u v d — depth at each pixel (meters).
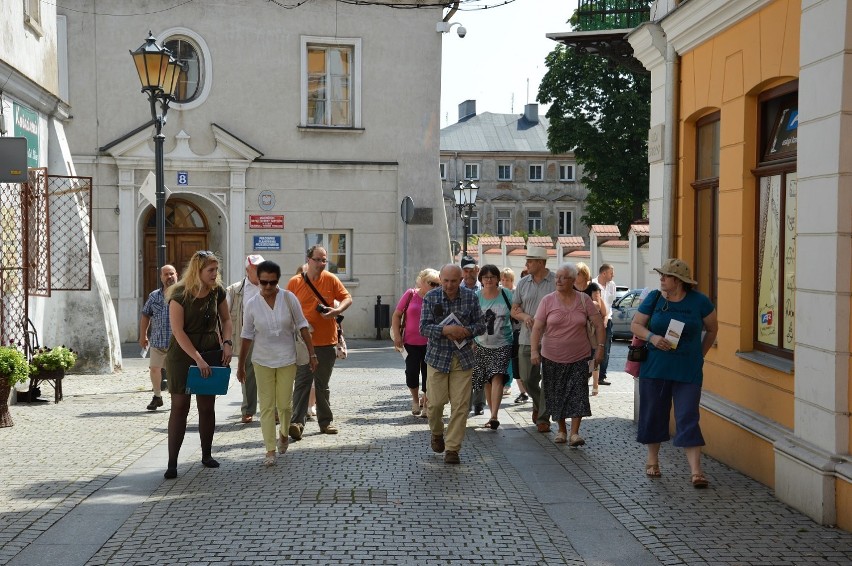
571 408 9.94
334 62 24.62
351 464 8.80
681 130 10.77
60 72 22.95
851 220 6.77
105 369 16.70
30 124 14.49
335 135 24.48
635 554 6.16
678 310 8.16
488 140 75.31
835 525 6.78
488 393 11.52
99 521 6.72
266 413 8.84
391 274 24.91
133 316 23.20
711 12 9.36
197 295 8.32
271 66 24.09
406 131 24.83
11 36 13.19
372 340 24.55
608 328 15.48
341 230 24.69
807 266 7.20
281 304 8.99
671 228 10.88
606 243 34.34
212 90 23.78
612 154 42.44
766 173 8.71
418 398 11.91
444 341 9.02
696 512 7.20
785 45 8.03
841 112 6.73
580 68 43.03
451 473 8.47
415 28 24.81
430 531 6.55
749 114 8.95
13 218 13.11
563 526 6.84
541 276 11.09
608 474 8.57
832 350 6.83
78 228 16.52
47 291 13.59
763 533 6.60
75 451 9.29
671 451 9.69
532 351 10.08
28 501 7.25
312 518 6.80
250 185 24.02
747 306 8.98
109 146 22.95
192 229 24.42
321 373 10.40
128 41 23.23
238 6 23.86
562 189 74.56
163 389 14.07
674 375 8.16
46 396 13.42
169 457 8.20
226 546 6.11
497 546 6.25
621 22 13.46
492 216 74.19
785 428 7.80
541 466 8.92
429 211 24.97
